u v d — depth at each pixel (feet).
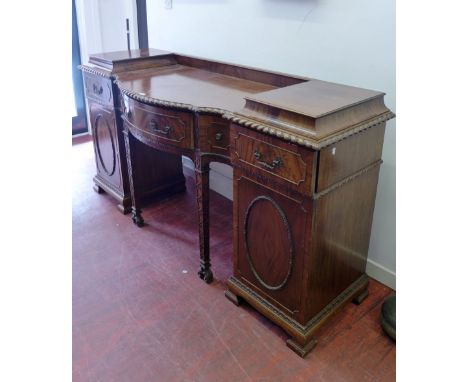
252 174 4.47
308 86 4.86
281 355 4.66
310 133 3.73
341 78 5.44
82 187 8.73
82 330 5.01
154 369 4.50
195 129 5.08
